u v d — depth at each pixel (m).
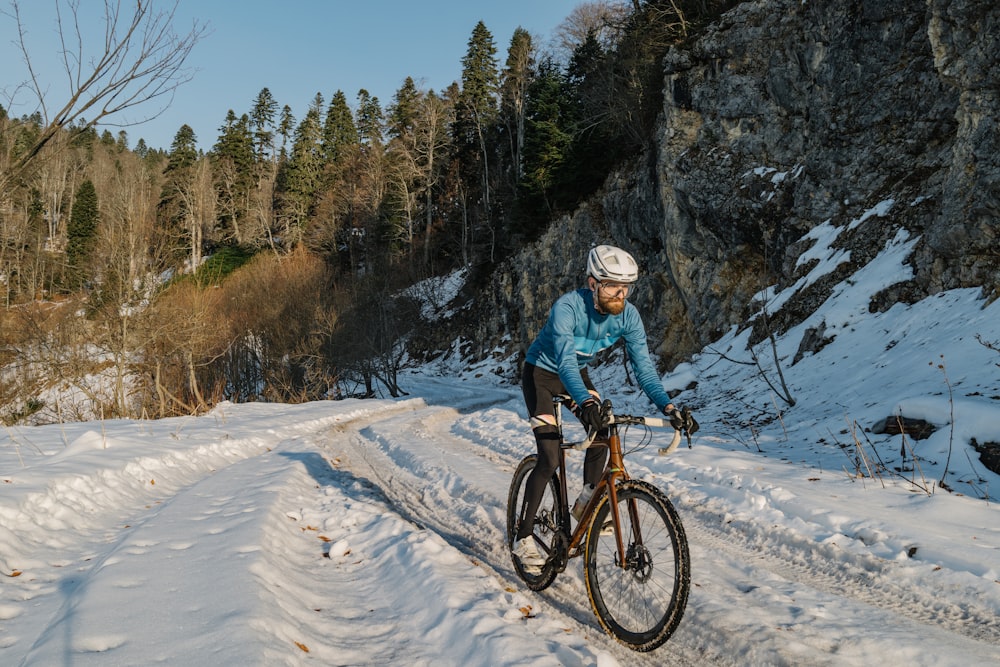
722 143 20.78
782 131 18.95
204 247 69.88
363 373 35.38
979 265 11.08
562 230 36.22
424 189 60.38
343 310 36.25
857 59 16.17
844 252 15.12
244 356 34.88
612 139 32.53
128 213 23.25
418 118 62.22
